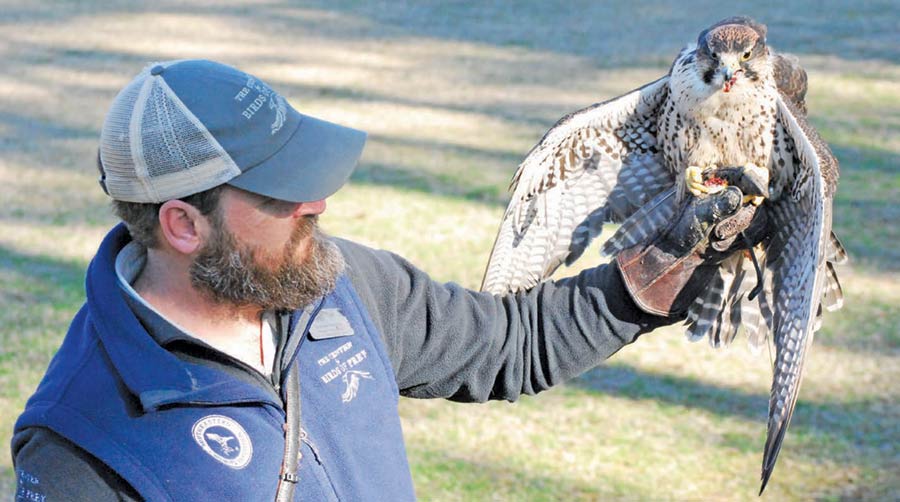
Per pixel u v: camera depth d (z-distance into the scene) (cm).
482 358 298
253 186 235
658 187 359
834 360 681
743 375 671
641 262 306
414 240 871
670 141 346
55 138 1152
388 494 258
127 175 235
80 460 226
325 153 245
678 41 1606
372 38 1673
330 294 269
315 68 1483
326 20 1809
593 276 311
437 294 298
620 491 556
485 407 638
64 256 834
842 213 927
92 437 226
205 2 1972
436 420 621
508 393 306
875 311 745
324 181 242
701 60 333
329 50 1594
